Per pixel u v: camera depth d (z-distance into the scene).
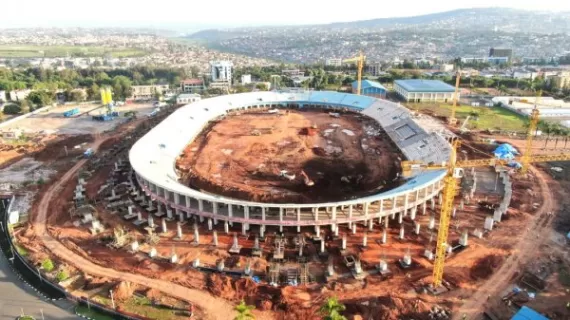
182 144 157.25
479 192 116.19
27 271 84.31
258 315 70.12
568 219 101.00
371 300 72.56
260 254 87.44
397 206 98.31
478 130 182.12
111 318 70.69
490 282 77.50
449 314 69.19
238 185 119.31
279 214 97.06
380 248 89.38
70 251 89.50
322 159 142.00
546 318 65.00
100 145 166.00
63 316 71.06
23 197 117.94
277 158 143.25
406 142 155.25
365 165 136.62
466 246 88.81
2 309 72.56
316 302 72.62
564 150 153.75
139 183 113.50
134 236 94.31
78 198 113.81
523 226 97.31
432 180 99.31
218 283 77.06
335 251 89.06
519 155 146.88
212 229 97.62
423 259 84.94
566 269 81.12
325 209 100.69
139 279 79.62
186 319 69.31
